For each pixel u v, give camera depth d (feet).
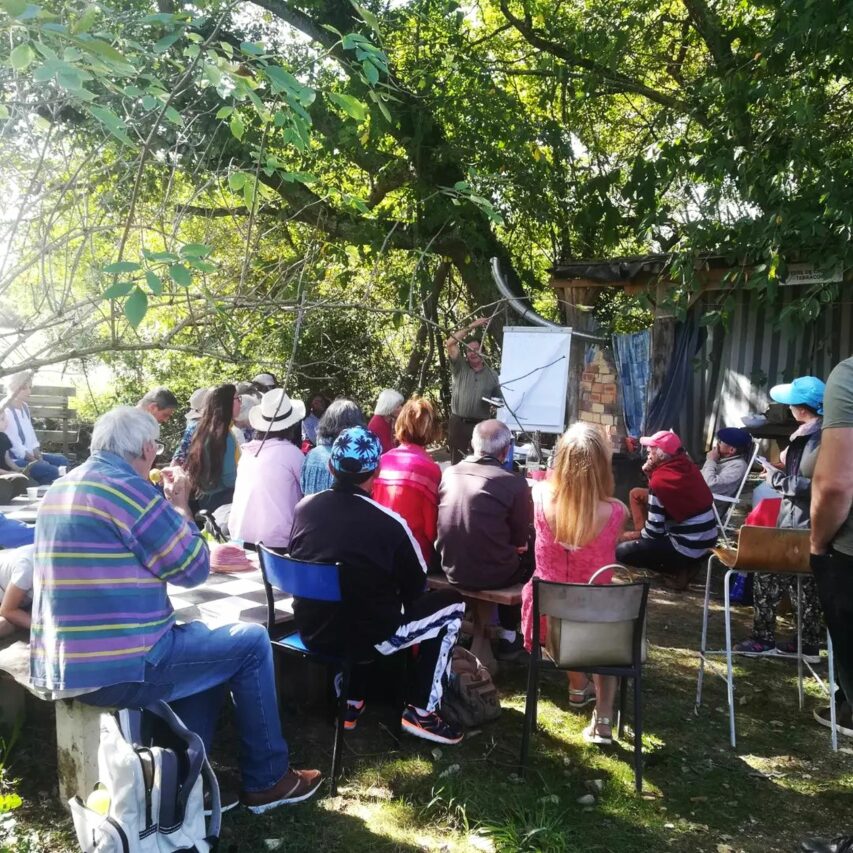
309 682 13.46
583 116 37.76
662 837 10.11
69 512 8.72
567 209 34.71
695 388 31.14
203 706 10.47
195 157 10.65
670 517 19.39
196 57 8.60
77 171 9.18
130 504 8.84
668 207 27.71
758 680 15.06
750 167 22.59
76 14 8.62
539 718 13.24
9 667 9.86
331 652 11.16
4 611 10.69
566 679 14.84
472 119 32.42
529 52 39.14
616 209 31.07
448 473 14.20
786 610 18.78
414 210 31.94
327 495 11.53
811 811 10.82
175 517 9.09
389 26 27.91
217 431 18.33
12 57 7.23
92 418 32.65
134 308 6.68
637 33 33.32
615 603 11.05
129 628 8.79
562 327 26.68
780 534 12.59
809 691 14.64
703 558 19.65
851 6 19.72
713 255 25.18
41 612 8.82
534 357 26.81
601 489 12.20
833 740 12.52
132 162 9.84
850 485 8.72
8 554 11.09
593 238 35.91
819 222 20.93
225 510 17.78
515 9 38.09
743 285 27.02
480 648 14.71
